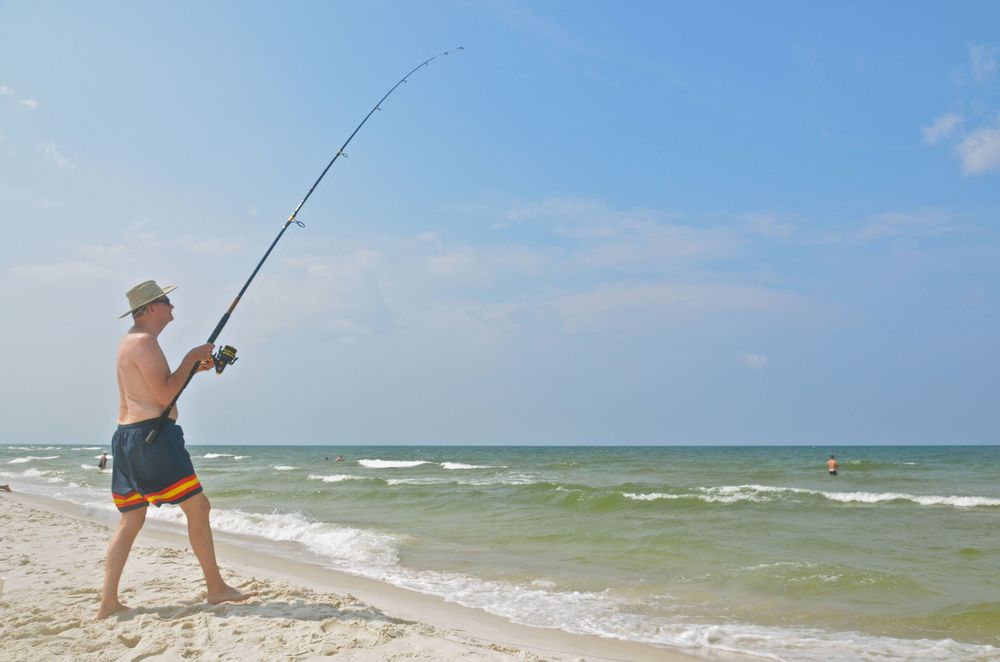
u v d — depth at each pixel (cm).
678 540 1065
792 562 894
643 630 588
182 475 384
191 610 394
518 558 930
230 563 808
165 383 369
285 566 815
